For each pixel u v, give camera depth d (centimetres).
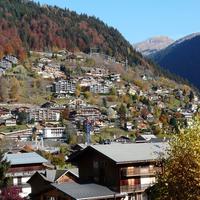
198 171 3503
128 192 6212
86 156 6762
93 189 6247
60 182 7175
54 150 17550
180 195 3584
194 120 3747
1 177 6500
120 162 6066
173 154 3641
